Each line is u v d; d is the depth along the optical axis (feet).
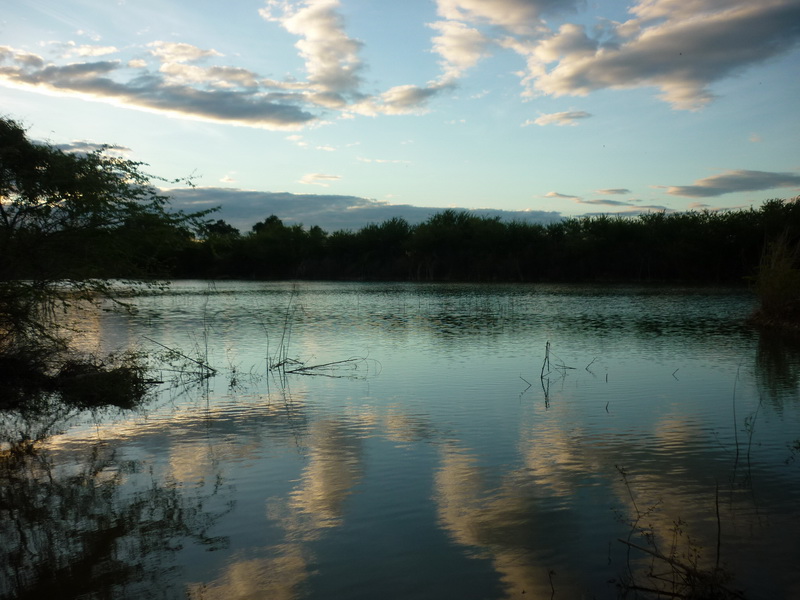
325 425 35.35
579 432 33.12
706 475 26.20
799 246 89.51
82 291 48.14
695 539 20.18
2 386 43.73
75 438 33.71
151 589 17.76
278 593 17.46
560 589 17.39
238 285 233.76
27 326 47.83
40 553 20.10
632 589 17.33
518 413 37.55
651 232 234.58
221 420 37.14
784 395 41.75
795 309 82.64
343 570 18.66
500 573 18.31
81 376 47.80
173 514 22.98
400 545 20.20
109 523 22.29
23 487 26.09
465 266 263.90
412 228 294.25
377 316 105.29
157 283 52.47
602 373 50.67
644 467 27.32
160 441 32.76
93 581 18.29
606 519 21.93
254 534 21.20
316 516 22.58
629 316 100.99
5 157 41.98
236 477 26.84
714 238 218.79
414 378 49.62
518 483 25.55
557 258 246.68
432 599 17.01
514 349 65.21
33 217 45.21
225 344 71.31
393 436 32.73
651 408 38.45
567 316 101.86
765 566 18.29
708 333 78.02
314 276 295.48
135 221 48.49
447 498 24.04
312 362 58.39
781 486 24.76
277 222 322.75
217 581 18.17
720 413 37.01
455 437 32.42
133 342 72.18
